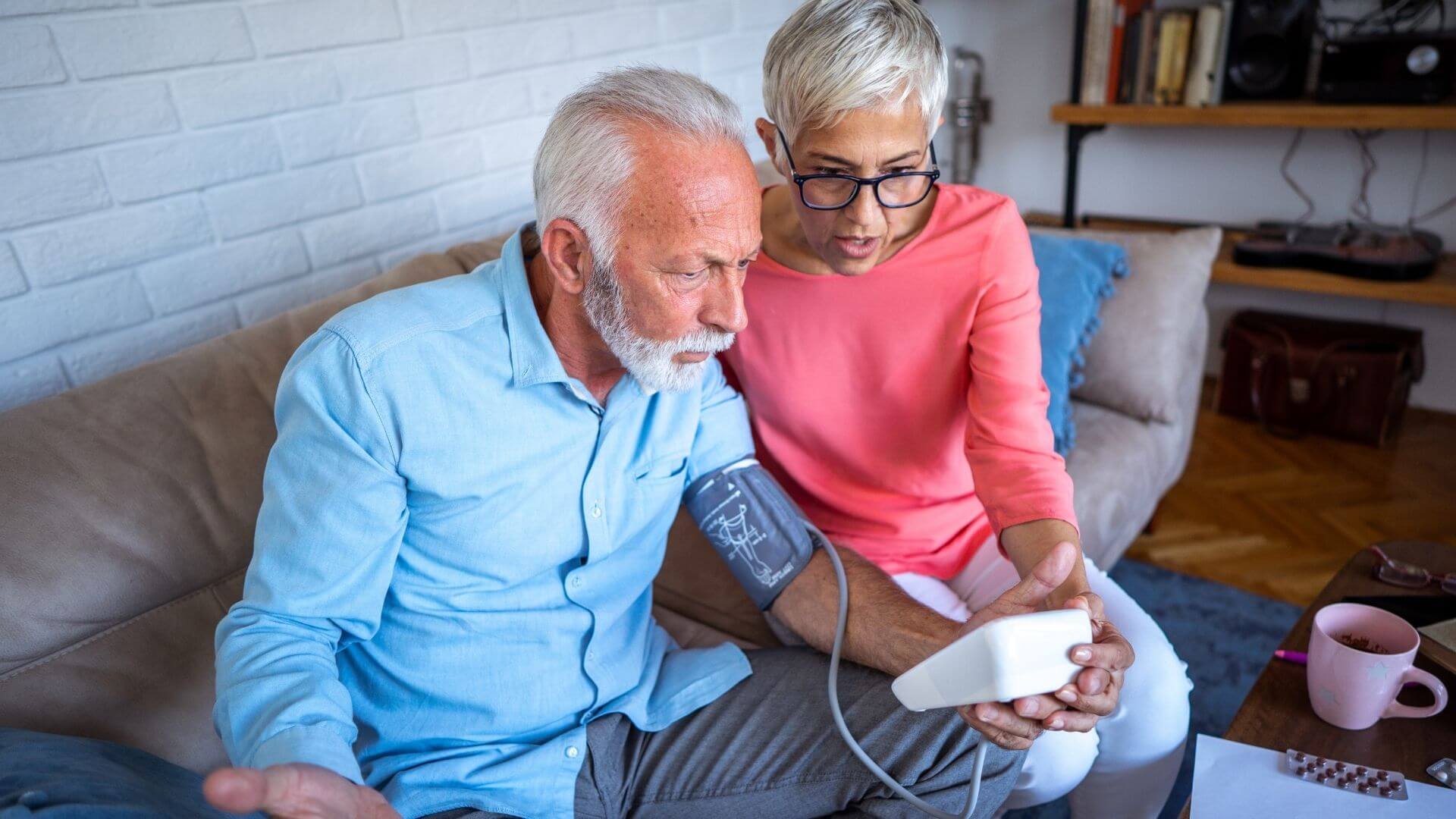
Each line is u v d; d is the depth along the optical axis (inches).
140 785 30.5
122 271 59.1
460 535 36.5
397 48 70.4
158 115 58.9
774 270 47.8
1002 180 127.5
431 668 37.5
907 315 46.8
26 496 37.7
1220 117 96.4
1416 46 86.4
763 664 43.8
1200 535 85.5
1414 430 100.5
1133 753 44.0
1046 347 69.5
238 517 42.6
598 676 40.0
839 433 50.5
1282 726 37.9
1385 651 38.4
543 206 34.5
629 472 40.1
